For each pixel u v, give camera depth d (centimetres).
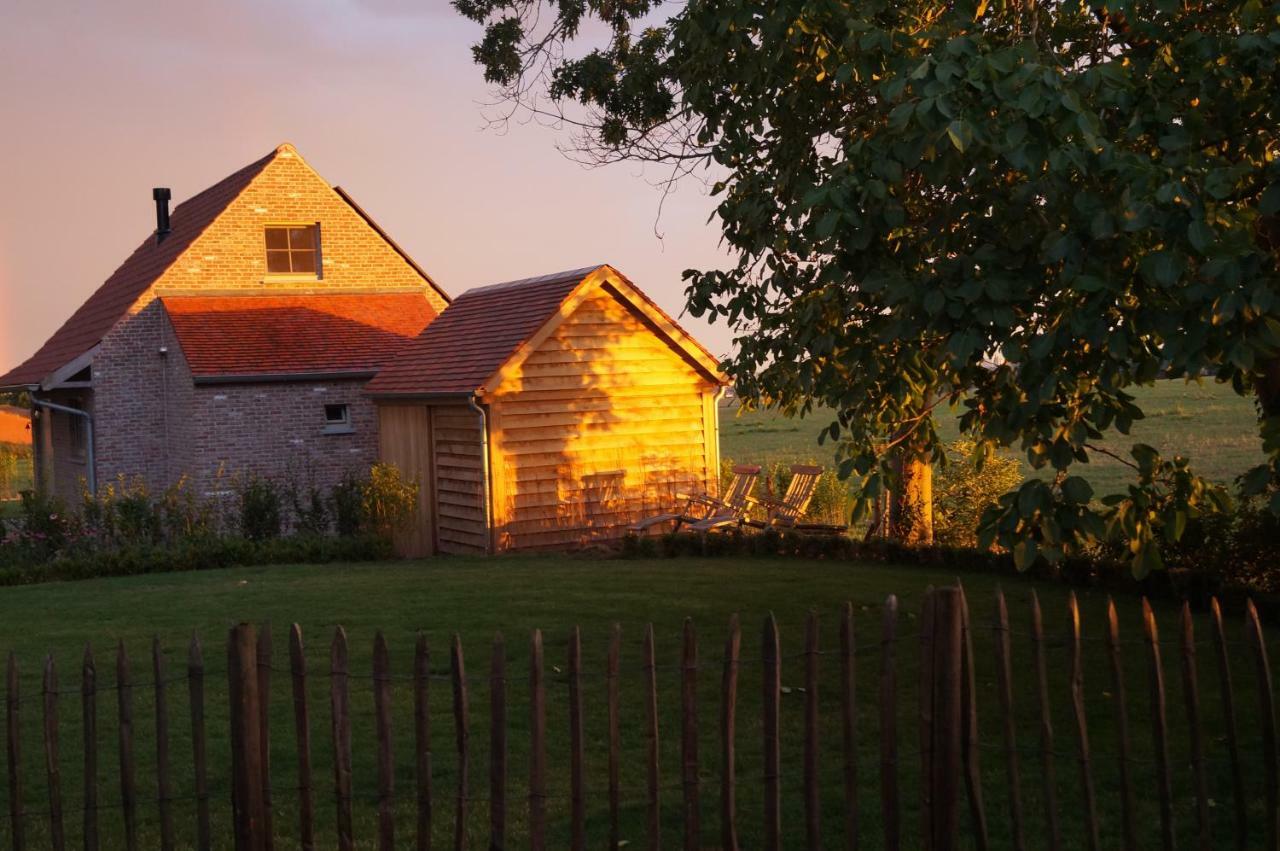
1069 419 655
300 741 531
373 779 774
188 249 2930
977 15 918
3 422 6756
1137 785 720
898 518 1948
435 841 661
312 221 3080
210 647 1184
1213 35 737
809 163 1027
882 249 771
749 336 1080
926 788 524
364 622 1296
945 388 851
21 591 1689
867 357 792
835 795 717
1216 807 676
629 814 693
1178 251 582
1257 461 3048
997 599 527
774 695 519
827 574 1656
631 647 1134
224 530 2255
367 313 3022
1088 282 596
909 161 668
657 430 2333
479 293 2627
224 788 771
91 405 2845
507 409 2177
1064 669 1018
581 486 2248
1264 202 612
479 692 982
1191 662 523
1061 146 627
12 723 560
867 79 841
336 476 2730
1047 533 615
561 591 1493
